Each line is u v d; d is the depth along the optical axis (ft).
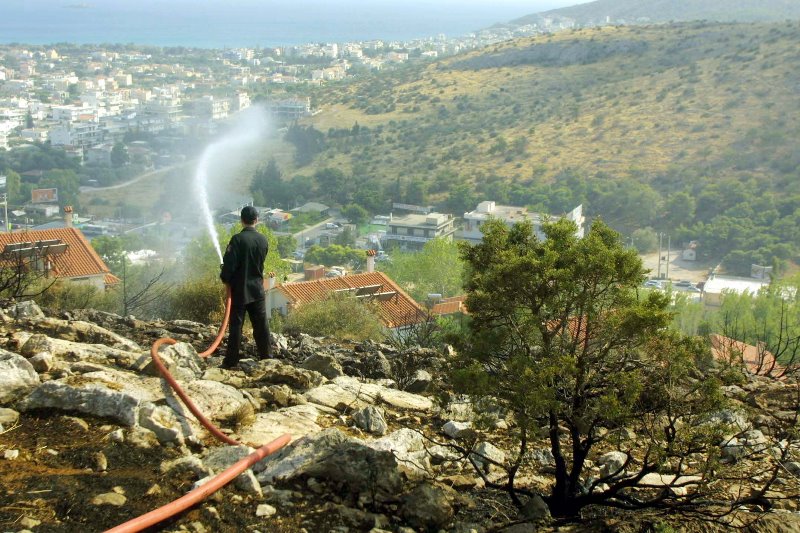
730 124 465.47
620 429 17.79
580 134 504.43
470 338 18.49
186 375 22.62
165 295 55.21
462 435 22.49
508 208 368.68
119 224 418.51
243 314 26.40
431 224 355.77
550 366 16.80
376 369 30.30
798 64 517.55
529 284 17.98
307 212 437.17
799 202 356.79
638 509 17.92
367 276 100.68
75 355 22.95
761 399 28.71
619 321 17.47
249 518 15.47
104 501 14.89
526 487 19.56
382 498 16.80
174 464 16.69
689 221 368.68
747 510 18.15
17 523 13.82
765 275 299.58
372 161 531.50
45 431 17.57
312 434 18.15
